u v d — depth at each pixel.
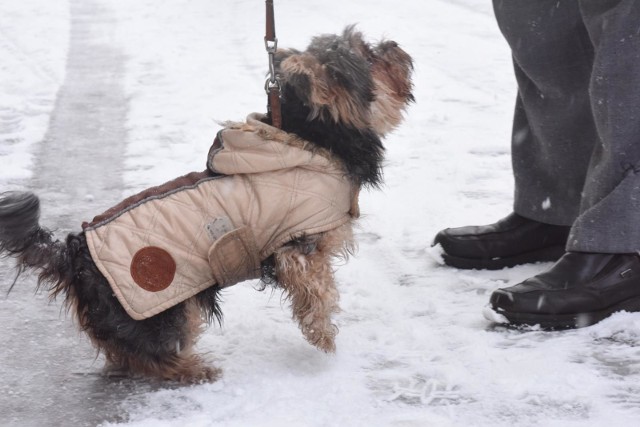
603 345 3.50
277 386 3.29
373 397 3.19
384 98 3.56
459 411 3.05
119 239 3.24
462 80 8.70
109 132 7.35
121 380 3.44
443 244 4.46
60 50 11.22
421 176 5.92
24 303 4.18
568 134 4.20
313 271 3.39
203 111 7.84
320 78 3.29
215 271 3.29
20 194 3.17
